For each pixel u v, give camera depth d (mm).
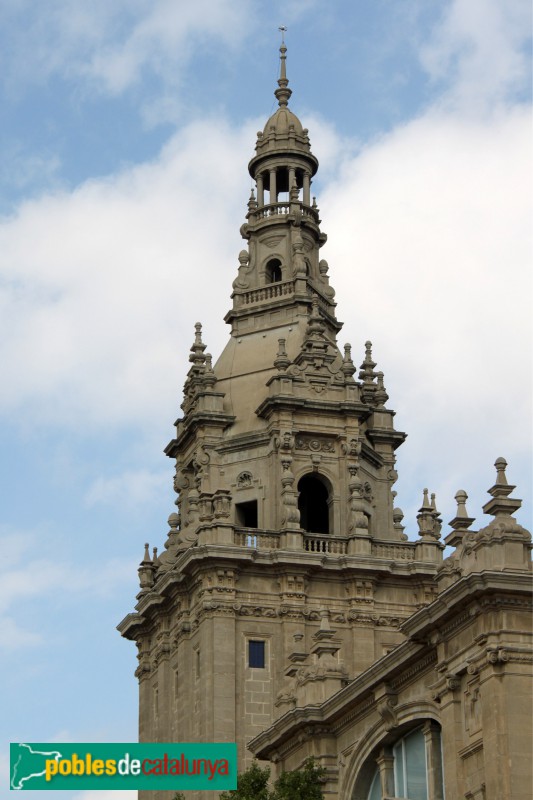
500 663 60094
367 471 100750
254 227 108000
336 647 78312
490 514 62594
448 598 61719
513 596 60375
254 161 109688
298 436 98312
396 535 100562
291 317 104125
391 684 69000
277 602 93750
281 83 113062
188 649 94938
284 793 72000
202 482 98000
